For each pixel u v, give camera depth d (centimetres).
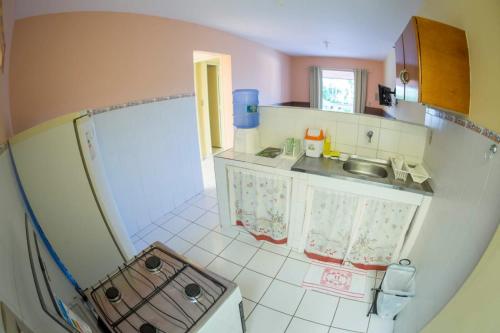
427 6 176
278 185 235
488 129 110
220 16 281
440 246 146
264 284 221
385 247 216
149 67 276
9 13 161
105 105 242
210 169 467
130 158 273
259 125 289
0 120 137
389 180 200
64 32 205
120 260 196
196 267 131
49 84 201
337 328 185
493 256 91
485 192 107
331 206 221
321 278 226
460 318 101
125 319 106
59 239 163
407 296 169
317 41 392
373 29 267
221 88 464
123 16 243
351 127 246
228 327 119
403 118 289
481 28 116
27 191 149
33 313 70
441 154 171
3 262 72
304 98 695
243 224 274
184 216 324
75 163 164
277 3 216
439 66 126
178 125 326
